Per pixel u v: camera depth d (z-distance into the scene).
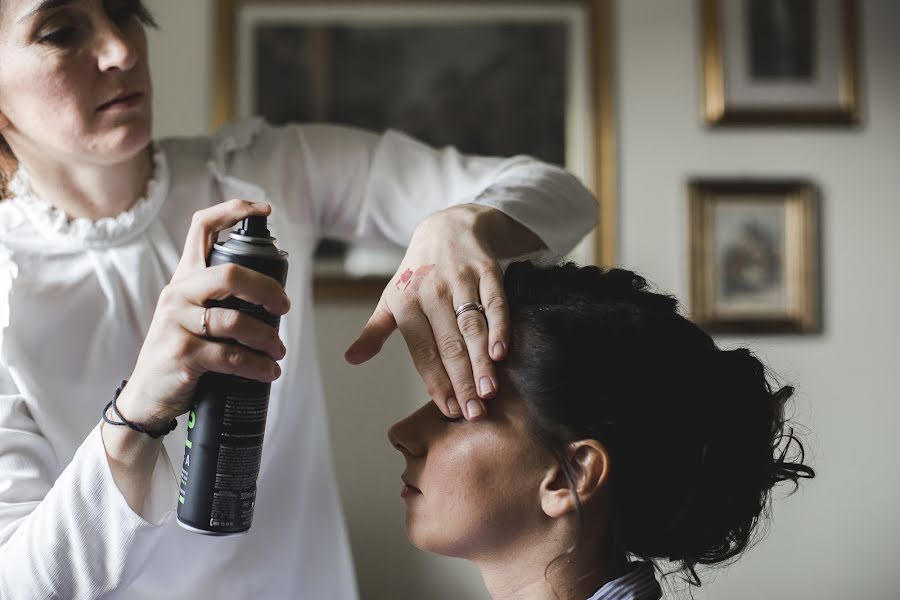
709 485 0.94
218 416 0.82
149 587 1.09
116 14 1.02
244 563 1.16
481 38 2.58
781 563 2.56
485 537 0.94
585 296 0.98
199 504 0.83
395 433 0.99
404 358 2.51
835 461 2.59
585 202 1.17
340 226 1.36
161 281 1.11
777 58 2.61
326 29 2.57
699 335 0.98
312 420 1.26
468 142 2.57
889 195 2.63
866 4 2.64
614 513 0.95
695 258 2.58
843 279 2.62
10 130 1.04
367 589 2.48
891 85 2.64
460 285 0.91
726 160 2.61
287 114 2.56
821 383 2.60
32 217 1.07
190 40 2.55
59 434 1.04
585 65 2.57
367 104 2.57
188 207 1.16
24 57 0.95
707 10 2.60
